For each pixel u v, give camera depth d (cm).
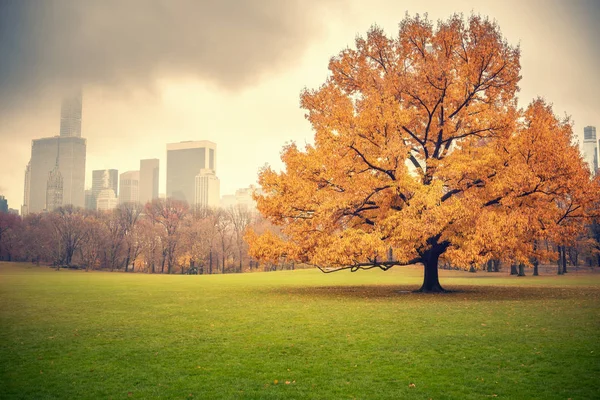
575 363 1140
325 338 1485
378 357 1230
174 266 11681
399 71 3194
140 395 949
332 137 2792
